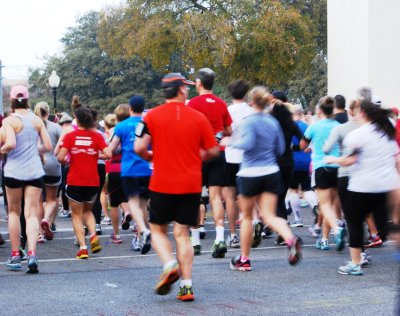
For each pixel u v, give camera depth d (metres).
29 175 9.27
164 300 7.51
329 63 26.25
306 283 8.37
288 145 10.64
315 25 42.22
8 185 9.27
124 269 9.50
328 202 10.29
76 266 9.78
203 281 8.52
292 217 15.64
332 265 9.62
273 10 37.16
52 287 8.29
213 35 36.09
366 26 24.27
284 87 55.66
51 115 14.38
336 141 9.41
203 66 37.88
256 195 8.75
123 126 10.56
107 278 8.83
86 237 12.95
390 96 24.19
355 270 8.87
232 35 37.00
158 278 8.79
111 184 11.91
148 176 10.59
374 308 7.07
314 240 12.13
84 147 10.41
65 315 6.91
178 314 6.86
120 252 11.09
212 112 9.90
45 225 12.00
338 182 9.24
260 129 8.59
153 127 7.32
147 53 39.75
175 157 7.30
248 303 7.32
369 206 8.57
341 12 25.50
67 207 16.62
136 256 10.67
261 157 8.66
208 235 13.02
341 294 7.75
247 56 38.28
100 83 82.62
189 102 9.96
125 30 40.66
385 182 8.34
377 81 24.22
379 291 7.90
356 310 6.98
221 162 10.30
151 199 7.39
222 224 10.29
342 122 10.51
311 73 53.03
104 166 13.02
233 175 10.76
